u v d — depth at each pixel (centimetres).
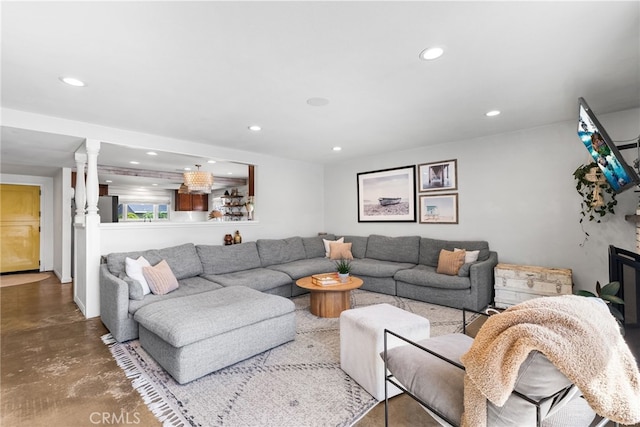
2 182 614
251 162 501
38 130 302
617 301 211
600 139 227
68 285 520
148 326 232
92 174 338
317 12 154
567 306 106
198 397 194
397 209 504
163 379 215
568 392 109
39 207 651
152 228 394
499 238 396
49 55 194
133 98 264
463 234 429
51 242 662
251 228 503
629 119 301
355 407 183
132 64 206
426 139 421
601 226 324
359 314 218
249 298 271
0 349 263
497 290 358
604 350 96
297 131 374
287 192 557
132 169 657
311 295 355
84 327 313
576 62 209
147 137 380
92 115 307
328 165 616
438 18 160
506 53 197
